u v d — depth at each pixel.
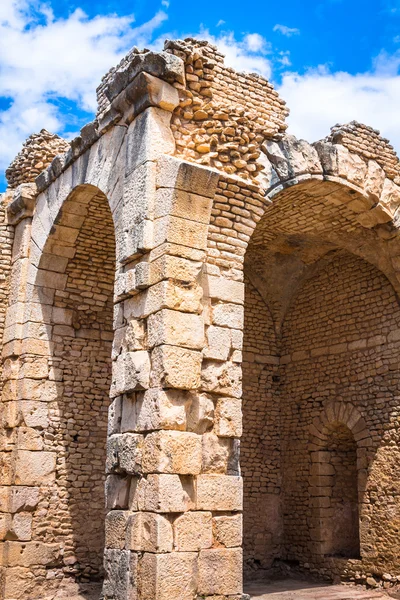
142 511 8.36
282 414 15.16
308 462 14.26
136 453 8.59
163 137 9.67
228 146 10.06
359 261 13.94
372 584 12.34
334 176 11.49
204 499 8.55
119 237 9.93
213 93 10.97
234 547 8.65
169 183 9.16
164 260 8.88
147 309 9.02
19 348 12.87
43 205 13.09
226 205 9.82
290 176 11.02
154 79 9.68
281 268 15.14
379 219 12.25
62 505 12.30
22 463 12.11
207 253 9.48
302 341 15.03
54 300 13.01
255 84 11.52
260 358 15.26
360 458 13.09
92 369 13.15
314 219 12.97
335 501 13.92
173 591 7.95
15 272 13.49
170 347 8.60
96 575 12.33
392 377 12.79
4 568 11.70
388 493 12.40
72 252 13.07
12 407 12.62
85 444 12.78
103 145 10.98
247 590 12.53
